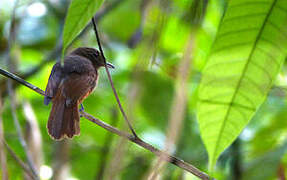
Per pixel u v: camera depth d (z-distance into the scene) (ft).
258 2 11.18
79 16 10.55
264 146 25.39
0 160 18.99
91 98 35.78
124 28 39.42
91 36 35.37
